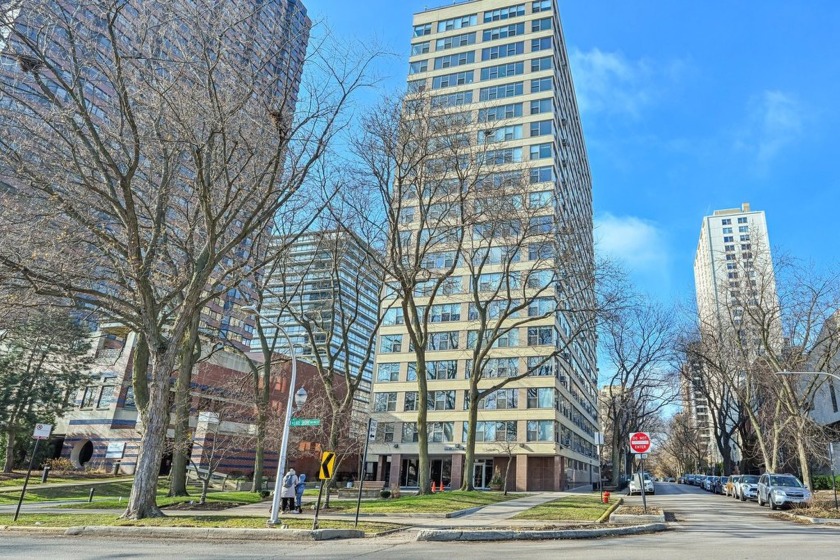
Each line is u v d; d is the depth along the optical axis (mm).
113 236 18141
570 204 66438
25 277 15859
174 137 18234
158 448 17094
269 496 29547
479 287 55406
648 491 41938
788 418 36375
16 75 16828
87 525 15117
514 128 58594
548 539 13805
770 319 36031
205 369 50375
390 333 59031
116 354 51094
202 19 17078
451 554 10477
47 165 16906
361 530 14406
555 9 64250
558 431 52000
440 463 54656
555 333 52688
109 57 17375
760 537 14297
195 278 18141
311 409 39438
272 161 18391
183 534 13906
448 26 66625
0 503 26531
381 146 26281
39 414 40750
